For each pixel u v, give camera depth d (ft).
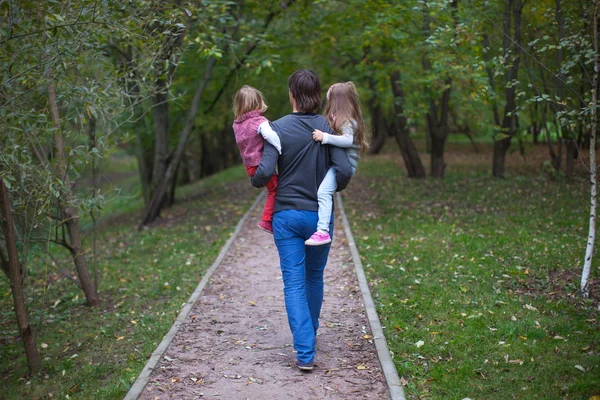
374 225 35.01
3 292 23.32
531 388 12.89
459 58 34.86
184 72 48.60
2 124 15.01
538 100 19.79
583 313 17.70
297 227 13.87
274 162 13.55
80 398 14.10
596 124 19.48
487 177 56.34
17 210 17.89
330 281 23.29
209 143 98.99
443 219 35.53
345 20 42.39
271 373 14.35
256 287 23.30
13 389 15.85
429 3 26.22
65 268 31.81
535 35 31.27
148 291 24.54
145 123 49.85
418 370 14.10
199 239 35.32
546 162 53.52
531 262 23.82
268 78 51.83
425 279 22.27
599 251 25.05
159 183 45.93
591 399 12.05
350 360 14.94
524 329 16.38
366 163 79.51
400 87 56.08
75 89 17.74
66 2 16.17
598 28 19.43
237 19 41.78
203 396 13.21
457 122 82.48
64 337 19.83
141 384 13.79
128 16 20.35
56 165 17.83
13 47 16.03
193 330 18.03
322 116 14.19
